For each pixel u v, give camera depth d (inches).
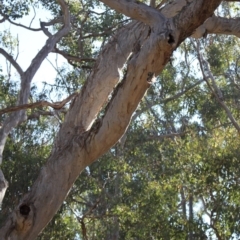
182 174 510.9
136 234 504.4
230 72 646.5
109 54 252.8
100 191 543.8
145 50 195.6
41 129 562.3
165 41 189.3
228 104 616.4
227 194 467.2
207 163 478.0
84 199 588.7
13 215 213.6
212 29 269.7
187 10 189.2
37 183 218.7
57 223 514.3
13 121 435.8
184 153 526.6
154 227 490.6
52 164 219.6
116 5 208.2
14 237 211.0
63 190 219.1
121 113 208.4
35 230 214.5
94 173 554.9
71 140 222.7
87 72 586.2
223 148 488.4
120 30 259.9
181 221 483.8
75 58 472.4
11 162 518.6
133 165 557.0
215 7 187.2
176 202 500.7
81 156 220.1
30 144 552.4
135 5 203.6
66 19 488.4
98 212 547.2
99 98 244.4
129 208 501.0
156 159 563.8
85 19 552.1
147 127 601.3
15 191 512.4
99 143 217.0
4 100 573.0
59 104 258.4
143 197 503.5
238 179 470.3
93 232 582.9
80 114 239.3
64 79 592.4
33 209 212.8
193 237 486.3
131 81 201.2
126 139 586.2
